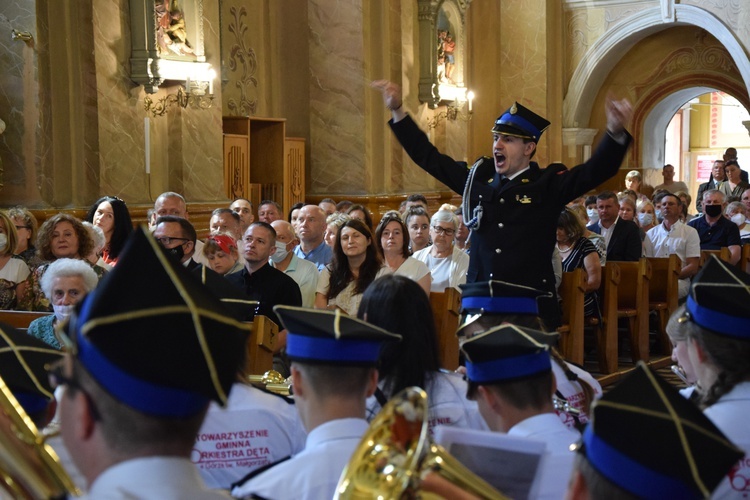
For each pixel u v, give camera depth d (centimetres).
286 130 1486
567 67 2048
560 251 890
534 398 255
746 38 1816
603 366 915
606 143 504
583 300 850
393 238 698
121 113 1044
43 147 964
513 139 544
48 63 971
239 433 317
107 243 750
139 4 1052
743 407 261
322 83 1462
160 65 1070
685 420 162
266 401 322
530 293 356
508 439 219
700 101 3111
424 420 166
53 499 140
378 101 1473
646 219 1325
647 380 169
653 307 1000
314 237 835
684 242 1078
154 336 141
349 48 1448
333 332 239
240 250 800
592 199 1295
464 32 1730
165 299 144
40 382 257
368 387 254
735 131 3089
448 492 163
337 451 241
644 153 2208
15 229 654
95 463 146
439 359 333
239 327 153
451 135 1698
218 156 1202
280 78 1480
